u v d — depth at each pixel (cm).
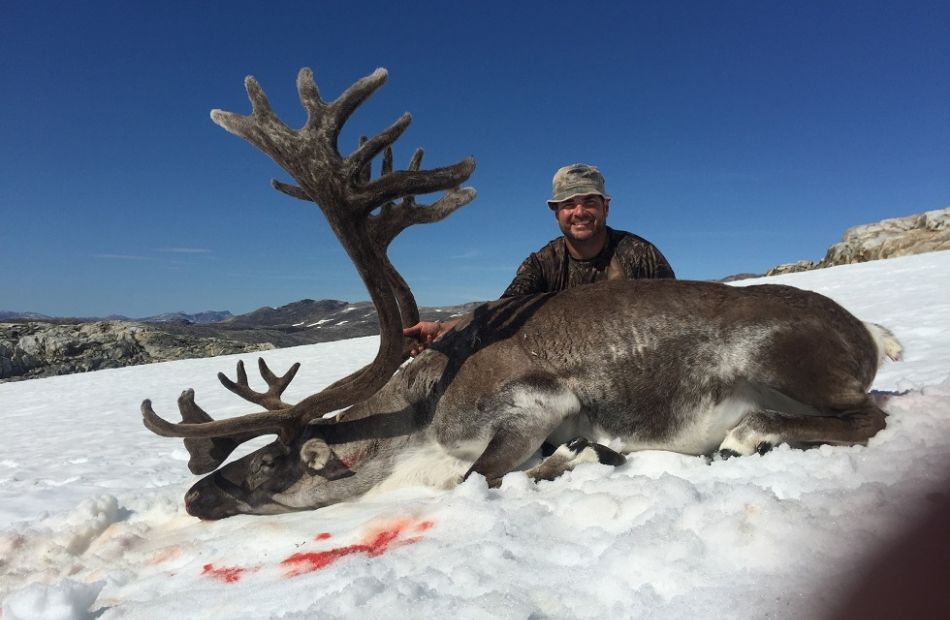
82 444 898
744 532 217
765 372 342
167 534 380
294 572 276
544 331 382
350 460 398
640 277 504
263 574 281
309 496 398
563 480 327
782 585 189
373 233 411
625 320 370
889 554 194
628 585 207
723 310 359
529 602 204
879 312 1110
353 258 361
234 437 423
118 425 1089
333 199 351
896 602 173
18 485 625
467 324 408
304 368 1809
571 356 369
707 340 354
